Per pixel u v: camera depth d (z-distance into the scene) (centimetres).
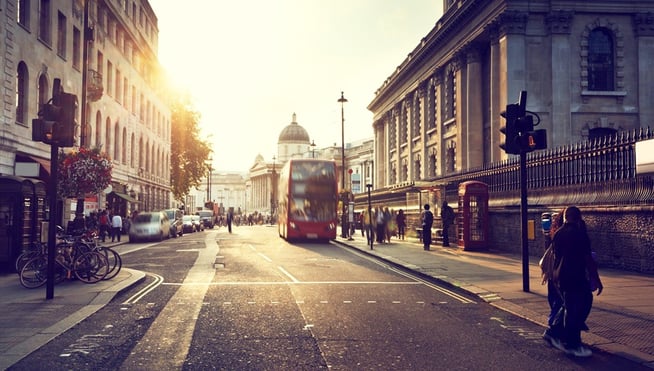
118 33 3897
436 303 990
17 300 992
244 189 16338
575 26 3084
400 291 1135
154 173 5197
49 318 833
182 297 1037
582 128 3044
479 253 1998
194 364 590
